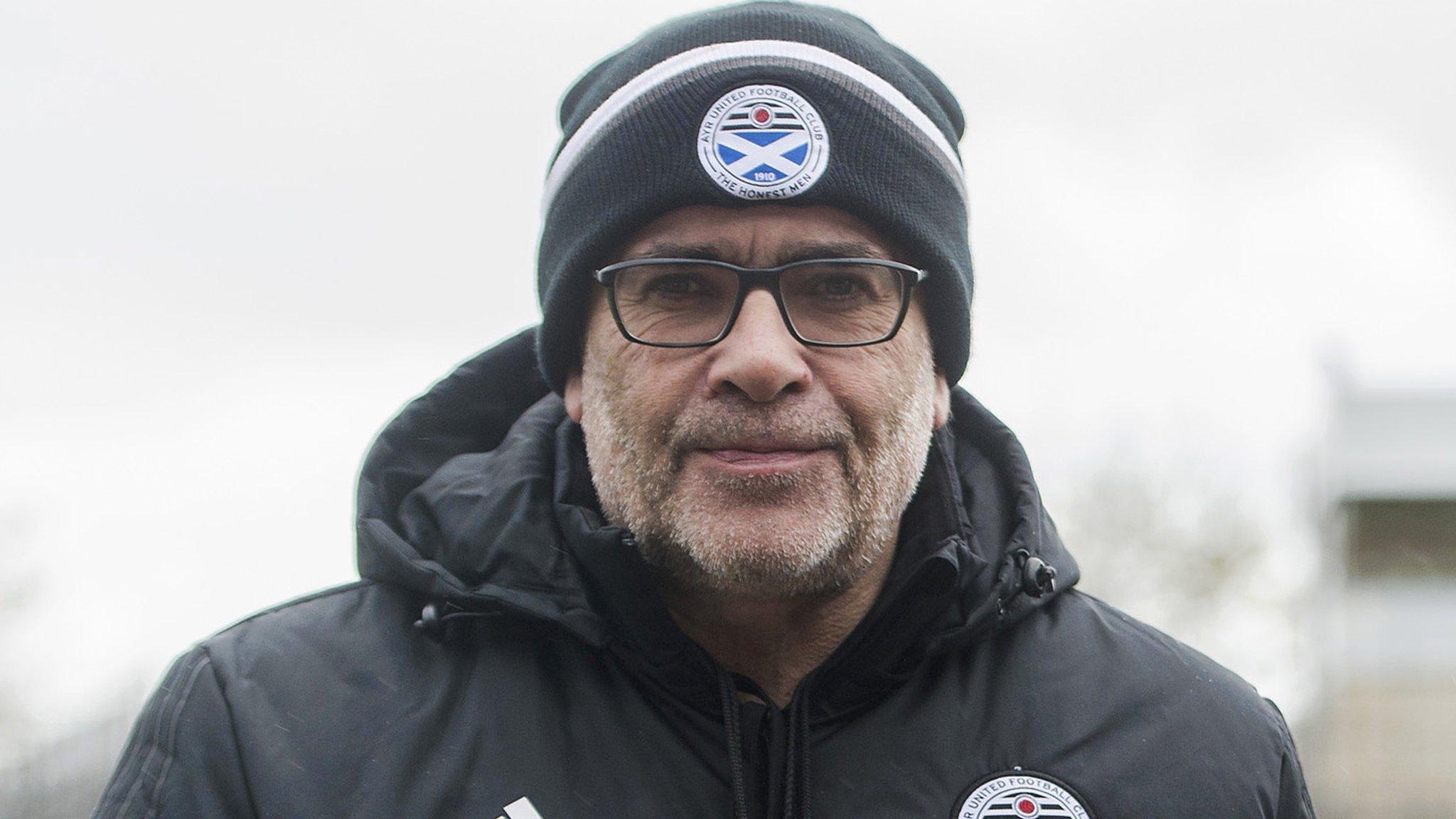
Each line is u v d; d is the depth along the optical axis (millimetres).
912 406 1743
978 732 1716
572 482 1812
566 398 1889
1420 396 16172
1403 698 15078
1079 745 1713
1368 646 15438
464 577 1730
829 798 1641
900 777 1660
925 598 1684
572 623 1672
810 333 1663
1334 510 16047
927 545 1799
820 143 1675
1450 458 15859
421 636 1729
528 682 1680
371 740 1614
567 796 1604
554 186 1874
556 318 1821
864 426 1663
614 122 1747
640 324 1685
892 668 1709
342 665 1684
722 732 1658
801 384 1616
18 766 6324
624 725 1657
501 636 1722
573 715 1667
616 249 1749
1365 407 16047
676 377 1642
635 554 1607
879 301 1710
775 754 1652
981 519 1867
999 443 1971
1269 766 1766
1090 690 1770
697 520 1609
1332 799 14961
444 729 1638
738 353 1599
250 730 1599
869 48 1819
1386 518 15695
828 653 1789
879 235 1733
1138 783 1686
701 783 1626
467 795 1589
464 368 1971
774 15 1780
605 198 1730
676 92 1706
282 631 1733
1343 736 15086
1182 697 1784
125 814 1562
